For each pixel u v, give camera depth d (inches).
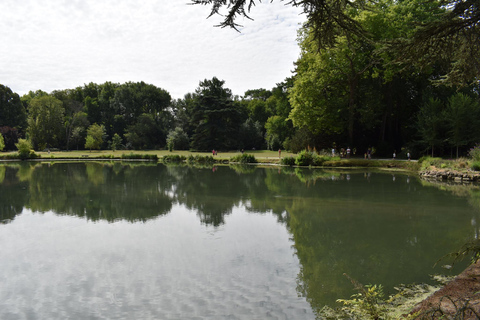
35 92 3831.2
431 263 293.9
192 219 476.1
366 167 1289.4
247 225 441.4
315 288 248.8
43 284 265.0
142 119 3097.9
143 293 246.4
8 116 2972.4
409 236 381.4
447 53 250.1
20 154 1948.8
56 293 249.1
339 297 232.5
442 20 223.0
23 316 217.5
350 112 1454.2
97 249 346.9
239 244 361.4
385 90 1507.1
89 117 3344.0
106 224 448.5
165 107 3587.6
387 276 266.2
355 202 588.7
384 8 1363.2
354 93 1485.0
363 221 454.0
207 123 2647.6
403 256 315.0
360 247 345.7
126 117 3380.9
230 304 226.4
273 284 258.4
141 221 465.1
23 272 289.1
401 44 237.8
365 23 1214.3
